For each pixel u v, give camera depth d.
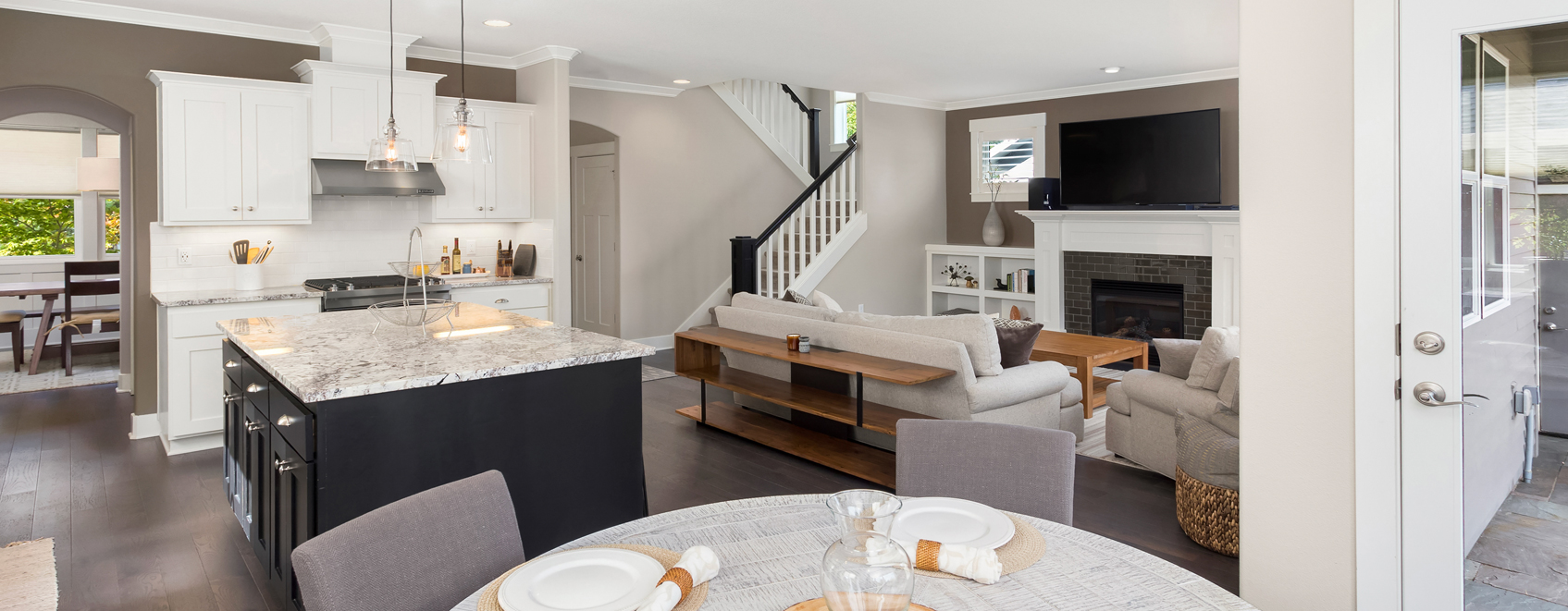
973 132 8.92
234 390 3.44
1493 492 1.96
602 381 3.02
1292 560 2.28
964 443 2.07
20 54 4.56
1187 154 7.10
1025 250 8.29
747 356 5.38
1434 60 1.94
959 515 1.72
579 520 2.98
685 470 4.34
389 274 5.90
